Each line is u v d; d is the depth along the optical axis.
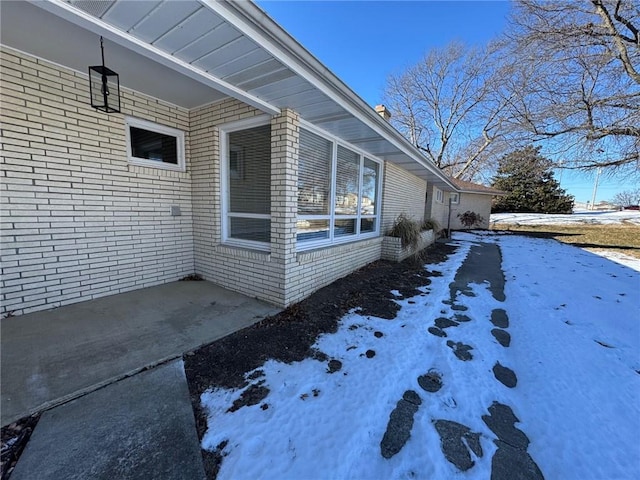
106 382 1.97
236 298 3.65
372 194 6.23
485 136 16.78
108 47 2.57
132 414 1.72
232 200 4.06
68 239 3.15
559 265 6.49
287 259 3.41
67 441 1.50
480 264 6.54
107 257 3.50
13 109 2.68
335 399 1.92
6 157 2.68
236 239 4.04
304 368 2.26
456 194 17.25
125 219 3.63
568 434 1.70
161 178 3.97
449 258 7.32
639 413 1.88
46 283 3.03
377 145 4.96
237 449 1.51
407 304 3.74
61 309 3.10
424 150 20.25
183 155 4.21
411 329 2.99
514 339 2.89
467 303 3.87
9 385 1.89
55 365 2.13
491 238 12.28
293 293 3.57
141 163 3.74
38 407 1.71
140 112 3.63
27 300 2.92
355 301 3.78
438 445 1.59
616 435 1.70
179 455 1.46
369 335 2.84
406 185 8.21
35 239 2.92
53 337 2.53
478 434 1.68
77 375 2.03
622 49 7.38
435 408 1.89
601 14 7.46
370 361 2.38
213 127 3.93
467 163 18.55
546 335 2.97
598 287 4.73
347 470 1.43
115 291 3.62
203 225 4.25
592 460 1.53
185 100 3.86
